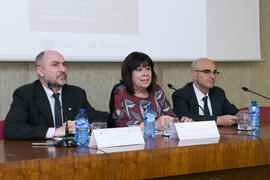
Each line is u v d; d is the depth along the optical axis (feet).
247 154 6.38
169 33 13.20
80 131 6.42
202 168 5.97
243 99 15.66
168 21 13.19
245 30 14.74
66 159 5.06
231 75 15.37
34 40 11.32
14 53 11.06
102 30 12.21
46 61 7.97
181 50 13.41
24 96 7.73
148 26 12.87
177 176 5.82
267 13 15.98
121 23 12.47
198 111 9.80
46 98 7.95
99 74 12.84
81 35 11.94
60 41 11.66
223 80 15.19
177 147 5.78
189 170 5.86
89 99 12.71
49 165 4.96
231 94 15.39
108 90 12.99
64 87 8.41
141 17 12.76
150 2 12.89
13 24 11.03
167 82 14.01
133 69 8.52
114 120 8.62
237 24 14.56
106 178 5.29
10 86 11.56
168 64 14.01
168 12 13.19
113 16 12.35
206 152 6.01
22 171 4.82
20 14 11.11
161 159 5.65
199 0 13.71
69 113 8.12
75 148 5.76
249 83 15.75
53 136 6.89
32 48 11.29
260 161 6.51
